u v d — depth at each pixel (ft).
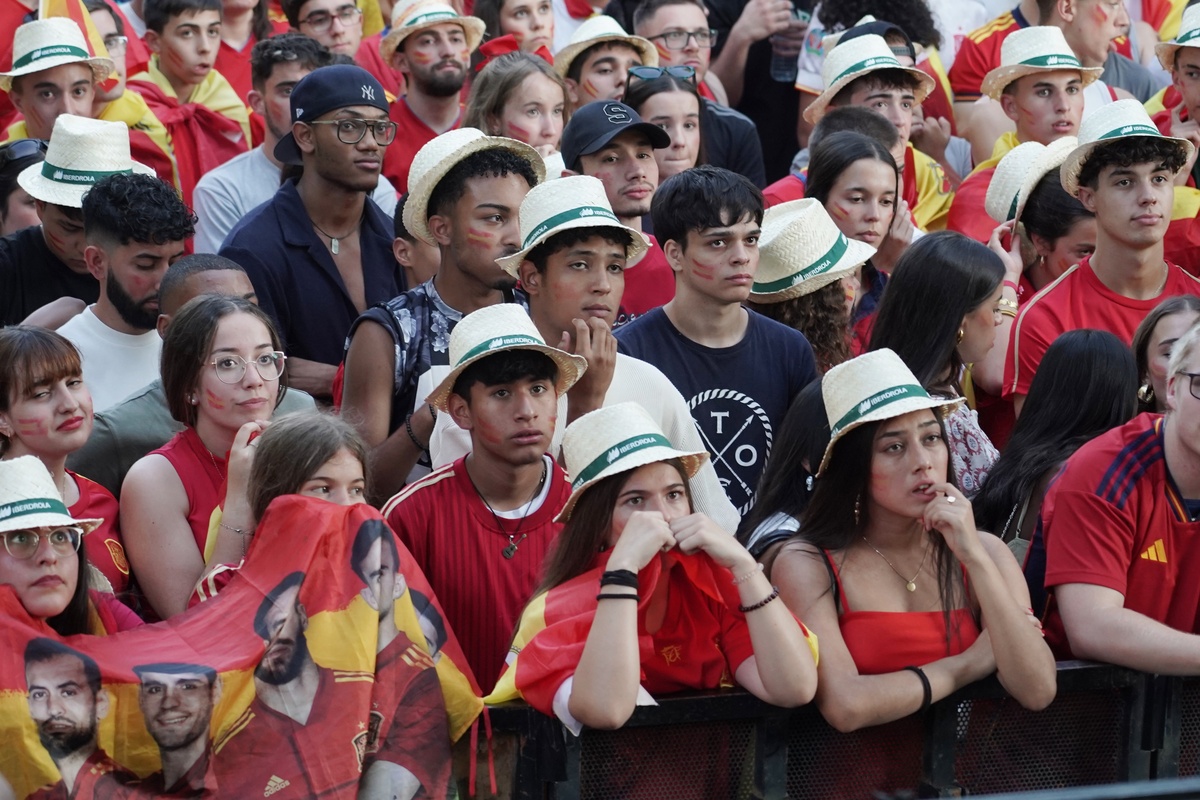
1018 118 85.66
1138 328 57.06
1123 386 52.70
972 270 55.01
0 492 39.52
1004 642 42.52
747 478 56.44
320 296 66.74
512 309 48.01
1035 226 71.46
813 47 97.14
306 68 77.10
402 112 83.82
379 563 41.32
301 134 66.74
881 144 69.51
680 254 56.59
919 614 44.34
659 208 57.00
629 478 42.65
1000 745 44.93
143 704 38.75
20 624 38.73
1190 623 47.29
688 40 92.22
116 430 53.67
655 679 42.47
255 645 39.93
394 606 41.37
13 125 79.61
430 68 82.53
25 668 38.37
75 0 79.92
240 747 39.24
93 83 78.38
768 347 57.82
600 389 52.29
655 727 41.45
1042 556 49.32
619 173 67.26
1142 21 106.63
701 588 42.14
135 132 81.41
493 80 76.13
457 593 46.88
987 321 55.83
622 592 39.47
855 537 44.88
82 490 49.26
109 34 82.28
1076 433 52.54
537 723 40.75
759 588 40.83
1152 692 45.27
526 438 46.78
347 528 41.47
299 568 40.65
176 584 47.96
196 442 49.73
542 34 92.38
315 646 40.16
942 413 45.96
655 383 54.39
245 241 66.39
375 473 52.70
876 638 43.86
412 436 52.47
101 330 59.16
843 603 44.32
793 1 102.99
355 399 55.21
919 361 55.31
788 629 40.83
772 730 42.11
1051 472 51.47
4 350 47.42
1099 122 65.31
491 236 55.93
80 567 41.24
